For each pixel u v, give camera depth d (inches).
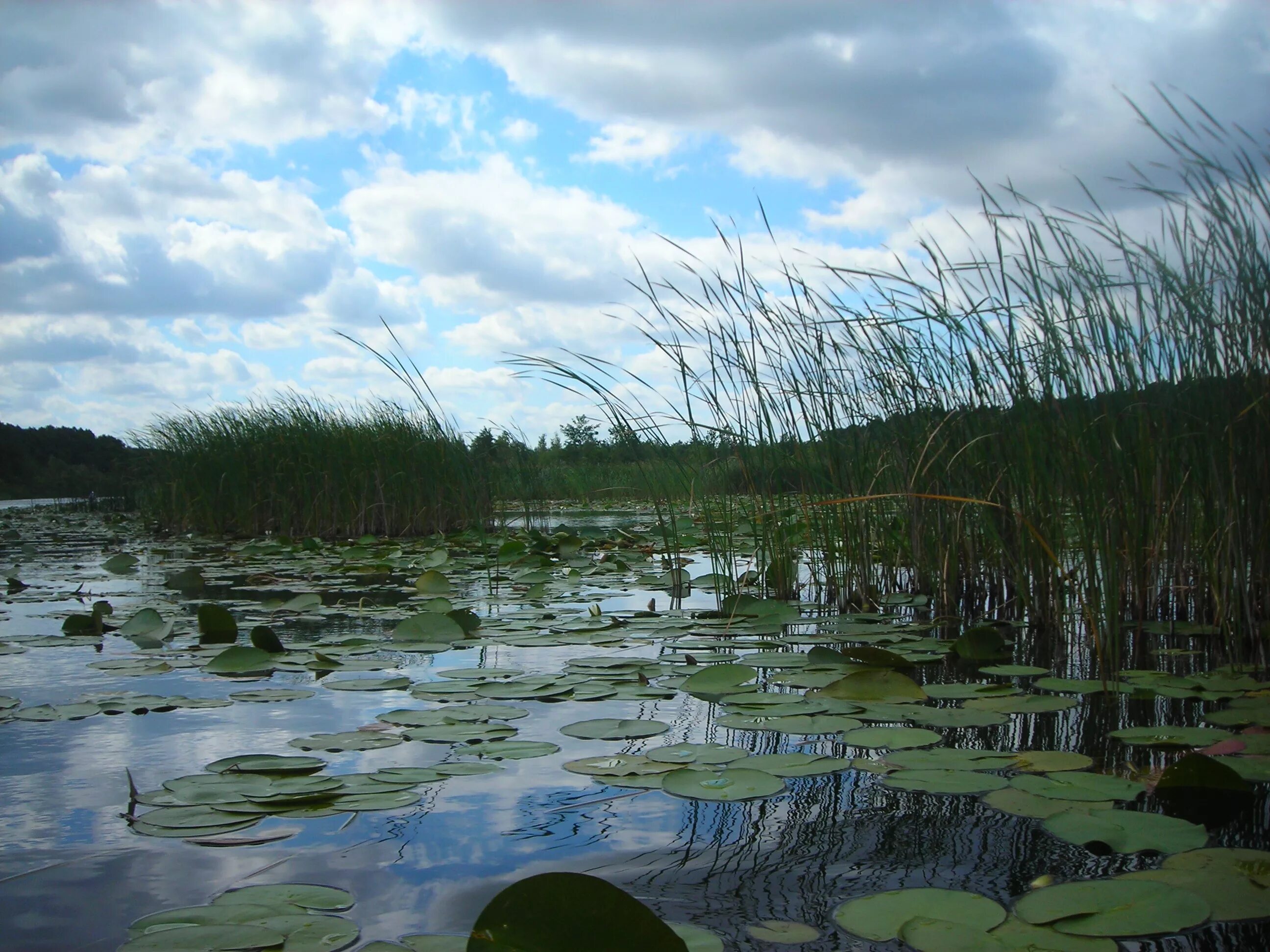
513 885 33.1
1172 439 113.7
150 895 42.7
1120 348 111.5
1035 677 94.4
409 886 43.4
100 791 57.8
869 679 84.6
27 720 76.3
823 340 155.1
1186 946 36.7
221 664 99.0
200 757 65.8
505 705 82.7
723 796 55.7
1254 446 99.8
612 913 32.5
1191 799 55.6
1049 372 115.5
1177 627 118.2
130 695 84.5
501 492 303.4
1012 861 46.6
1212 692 84.6
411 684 91.8
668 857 47.3
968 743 69.3
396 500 325.4
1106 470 104.7
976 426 137.3
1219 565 112.3
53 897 42.4
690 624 129.5
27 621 135.0
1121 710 80.4
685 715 79.3
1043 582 124.3
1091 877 44.4
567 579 193.9
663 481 175.2
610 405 169.5
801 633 124.3
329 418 342.3
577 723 75.5
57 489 722.8
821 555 180.7
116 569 206.7
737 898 42.3
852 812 53.9
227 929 38.0
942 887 43.5
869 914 39.8
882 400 153.9
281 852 47.9
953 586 146.2
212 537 332.8
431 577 169.0
